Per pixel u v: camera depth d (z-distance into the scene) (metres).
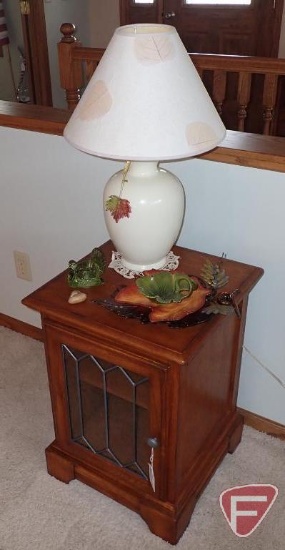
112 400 1.24
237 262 1.33
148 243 1.17
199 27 4.11
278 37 3.88
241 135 1.35
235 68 1.93
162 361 1.07
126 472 1.34
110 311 1.13
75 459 1.42
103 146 0.98
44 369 1.87
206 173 1.32
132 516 1.38
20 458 1.53
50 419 1.66
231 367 1.41
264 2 3.80
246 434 1.61
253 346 1.52
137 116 0.96
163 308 1.12
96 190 1.56
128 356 1.12
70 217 1.67
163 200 1.12
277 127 3.90
